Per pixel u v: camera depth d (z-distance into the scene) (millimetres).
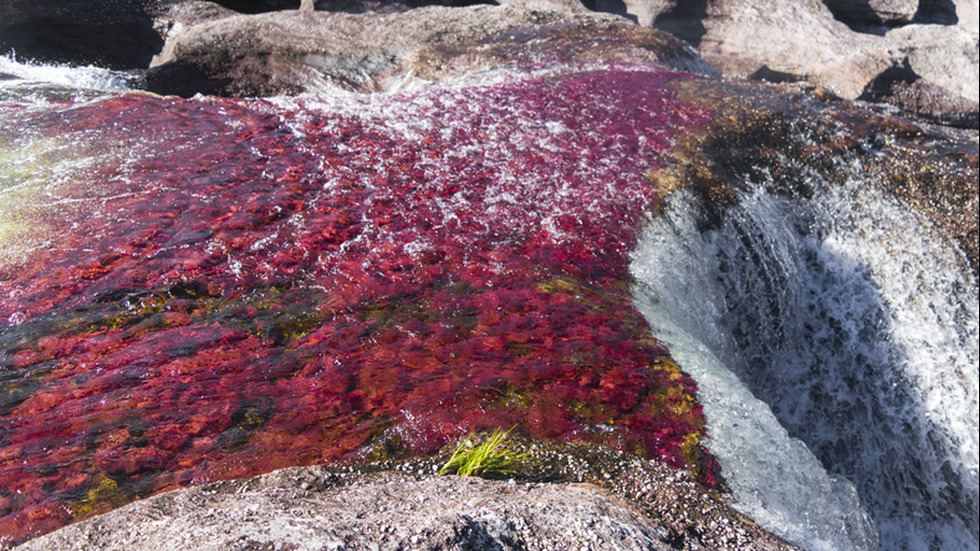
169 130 7469
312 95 9047
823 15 17562
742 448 4082
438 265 5660
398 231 6078
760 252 7777
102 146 6914
